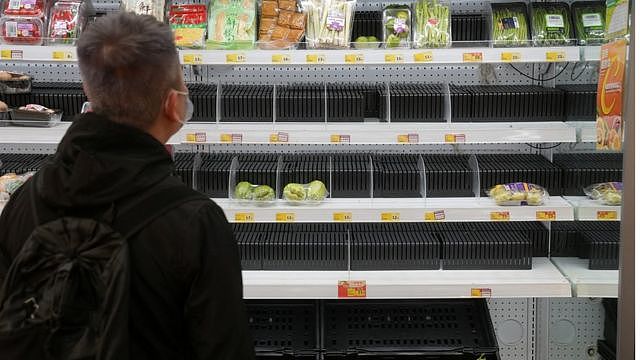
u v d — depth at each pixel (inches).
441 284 111.7
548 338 137.9
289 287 111.7
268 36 116.3
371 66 132.0
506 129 109.5
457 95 117.2
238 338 46.1
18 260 45.1
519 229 127.3
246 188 116.2
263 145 134.4
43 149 134.5
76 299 44.7
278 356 112.3
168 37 47.2
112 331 42.8
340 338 115.5
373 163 124.6
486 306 120.0
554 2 122.8
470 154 132.0
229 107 117.4
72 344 44.4
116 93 45.4
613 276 113.3
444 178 120.3
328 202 116.8
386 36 118.2
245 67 132.0
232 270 46.7
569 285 110.7
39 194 46.6
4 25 111.8
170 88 47.6
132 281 44.4
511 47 110.3
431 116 118.0
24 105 117.6
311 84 128.9
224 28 115.3
